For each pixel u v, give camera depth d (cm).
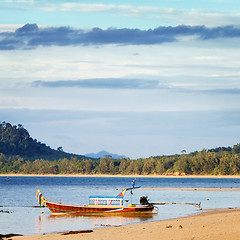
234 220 7062
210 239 5081
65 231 7762
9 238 6506
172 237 5494
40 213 11194
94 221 9344
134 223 8781
